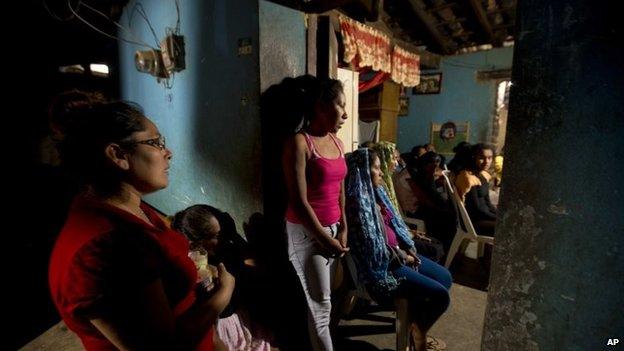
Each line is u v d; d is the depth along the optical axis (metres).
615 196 0.88
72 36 3.96
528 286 1.07
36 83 4.06
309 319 1.97
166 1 2.93
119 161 0.84
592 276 0.94
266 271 2.45
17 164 4.20
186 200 3.17
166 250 0.89
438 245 3.13
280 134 2.41
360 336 2.51
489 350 1.19
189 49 2.77
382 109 6.28
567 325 1.01
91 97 0.91
